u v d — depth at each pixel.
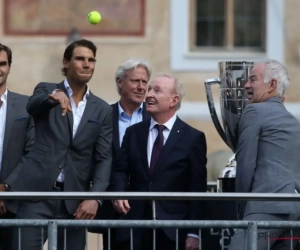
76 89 20.02
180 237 19.86
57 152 19.73
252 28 40.84
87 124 19.91
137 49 39.75
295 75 40.03
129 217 20.17
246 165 18.80
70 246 19.41
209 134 39.31
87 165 19.97
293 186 18.70
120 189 20.22
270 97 19.25
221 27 40.91
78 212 19.56
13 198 17.80
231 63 20.81
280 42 40.25
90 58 19.95
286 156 18.83
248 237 17.70
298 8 40.25
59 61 39.62
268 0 40.34
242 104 20.78
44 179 19.67
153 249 18.25
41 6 39.66
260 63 19.38
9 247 20.33
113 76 39.56
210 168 26.66
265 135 18.88
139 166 20.22
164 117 20.30
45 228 17.98
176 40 39.81
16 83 39.53
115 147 21.41
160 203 20.02
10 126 20.50
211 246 19.61
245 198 17.94
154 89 20.30
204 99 39.56
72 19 39.62
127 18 39.75
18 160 20.47
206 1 40.69
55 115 19.83
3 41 39.53
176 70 39.84
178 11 39.81
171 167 20.11
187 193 17.91
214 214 19.88
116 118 21.83
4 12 39.53
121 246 20.11
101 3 39.66
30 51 39.56
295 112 39.75
